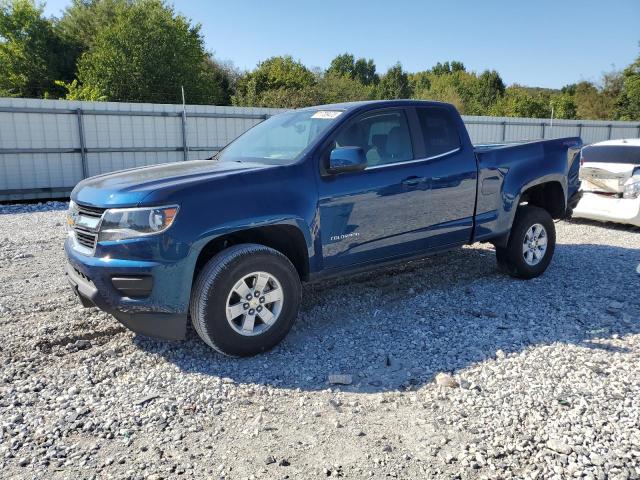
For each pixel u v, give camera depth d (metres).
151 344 4.04
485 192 5.09
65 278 5.90
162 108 16.39
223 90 49.47
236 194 3.64
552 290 5.36
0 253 7.23
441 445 2.75
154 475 2.53
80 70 36.25
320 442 2.81
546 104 51.78
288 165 3.93
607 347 3.93
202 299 3.53
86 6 48.19
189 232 3.45
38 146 14.59
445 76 82.19
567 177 5.82
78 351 3.92
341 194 4.09
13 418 3.00
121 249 3.40
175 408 3.16
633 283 5.60
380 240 4.39
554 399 3.16
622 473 2.48
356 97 52.25
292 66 52.69
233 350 3.68
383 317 4.63
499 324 4.41
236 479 2.51
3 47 37.75
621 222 8.61
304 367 3.69
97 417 3.04
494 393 3.27
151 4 36.81
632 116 46.41
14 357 3.78
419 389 3.36
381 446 2.76
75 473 2.55
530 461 2.60
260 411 3.13
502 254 5.62
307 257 4.00
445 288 5.42
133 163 16.19
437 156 4.75
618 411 3.01
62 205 13.36
